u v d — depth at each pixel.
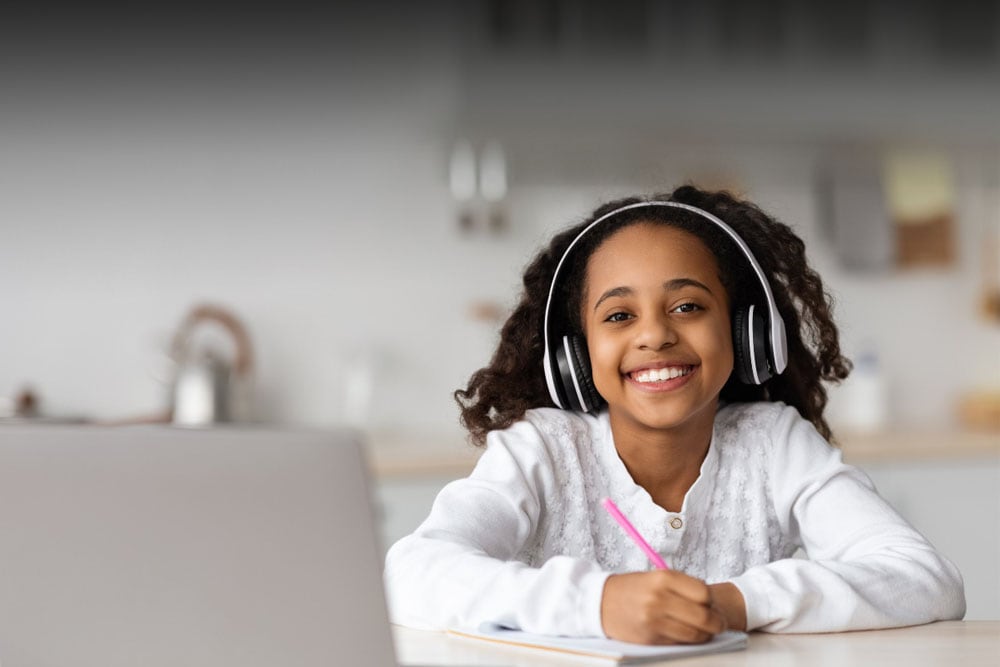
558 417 1.43
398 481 2.85
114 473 0.83
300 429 0.83
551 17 3.28
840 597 1.11
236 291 3.43
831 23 3.37
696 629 1.00
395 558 1.20
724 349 1.31
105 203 3.39
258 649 0.83
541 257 1.50
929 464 3.09
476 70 3.25
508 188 3.50
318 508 0.82
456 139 3.34
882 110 3.40
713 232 1.36
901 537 1.26
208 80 3.42
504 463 1.35
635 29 3.29
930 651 1.00
